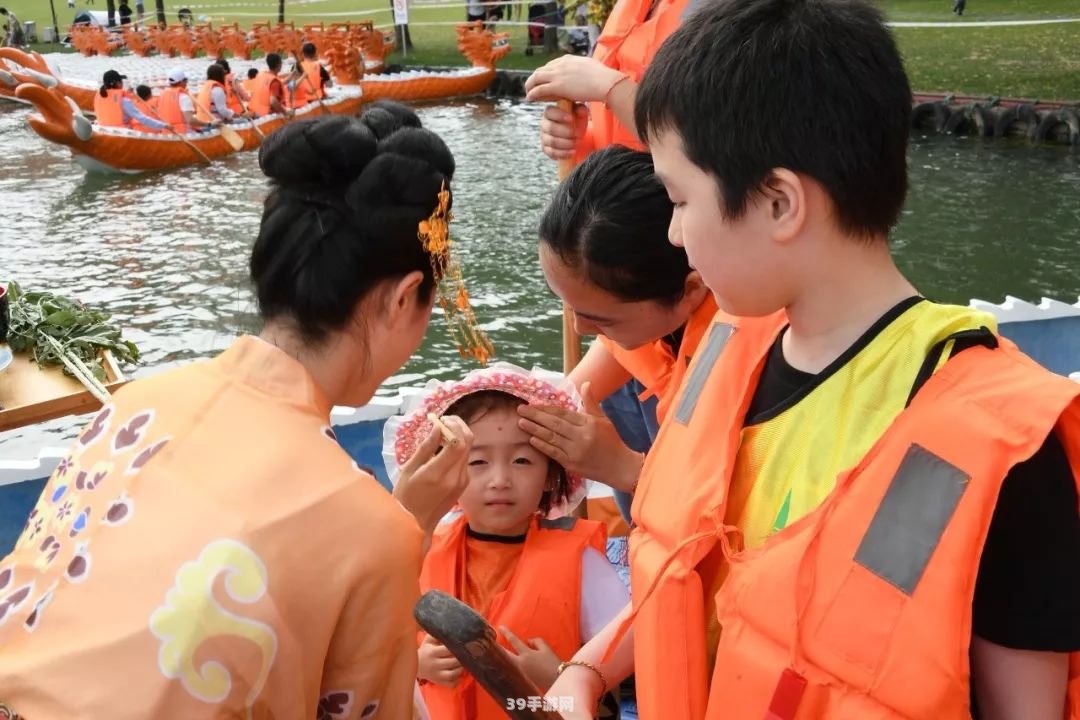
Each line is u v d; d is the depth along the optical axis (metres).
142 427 1.14
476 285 8.05
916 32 16.44
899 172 1.07
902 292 1.12
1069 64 14.26
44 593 1.06
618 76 2.14
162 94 12.35
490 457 1.81
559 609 1.80
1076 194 10.32
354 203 1.14
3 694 1.00
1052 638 0.99
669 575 1.23
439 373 6.45
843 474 1.06
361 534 1.07
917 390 1.05
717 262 1.10
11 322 3.44
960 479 0.98
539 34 19.89
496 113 15.98
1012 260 8.54
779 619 1.08
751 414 1.22
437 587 1.86
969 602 0.97
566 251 1.59
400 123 1.25
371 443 3.30
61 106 11.25
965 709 0.98
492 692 1.08
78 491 1.13
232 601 1.00
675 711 1.22
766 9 1.05
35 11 32.38
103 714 0.96
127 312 7.49
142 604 1.00
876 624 1.01
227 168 12.10
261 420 1.12
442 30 23.38
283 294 1.17
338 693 1.10
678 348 1.85
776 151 1.02
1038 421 0.95
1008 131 12.66
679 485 1.28
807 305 1.13
